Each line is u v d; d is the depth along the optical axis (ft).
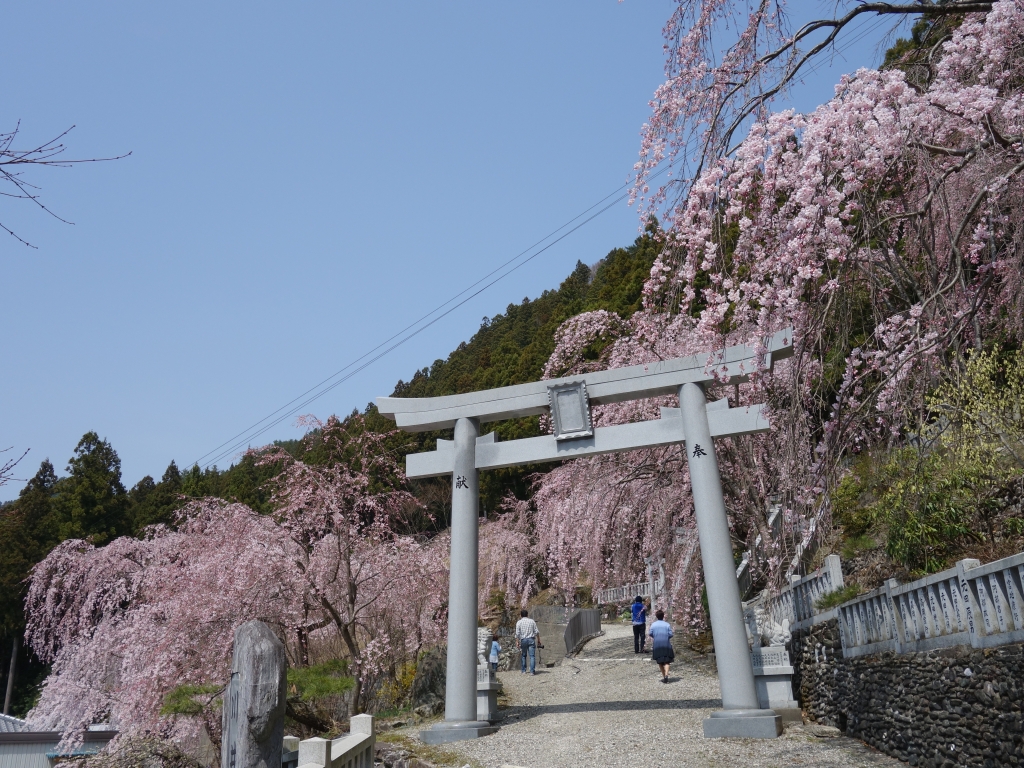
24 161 13.94
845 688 30.07
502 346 160.56
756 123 21.06
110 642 55.11
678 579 48.52
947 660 21.83
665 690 43.52
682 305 23.77
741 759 27.04
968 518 27.81
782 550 36.29
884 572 31.58
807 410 21.44
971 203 20.34
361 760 20.90
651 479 50.67
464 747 33.35
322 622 45.65
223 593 41.34
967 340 25.13
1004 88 20.90
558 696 47.21
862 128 19.34
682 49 22.88
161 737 34.24
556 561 55.67
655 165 23.82
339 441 52.85
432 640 52.65
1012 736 18.72
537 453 40.19
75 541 67.05
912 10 20.17
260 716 13.08
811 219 19.11
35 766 53.26
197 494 134.10
